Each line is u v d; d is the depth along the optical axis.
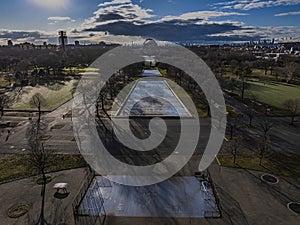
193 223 30.09
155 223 30.19
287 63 143.25
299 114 71.44
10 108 77.69
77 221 30.44
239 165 43.03
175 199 34.66
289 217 30.88
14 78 127.06
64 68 158.38
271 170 41.41
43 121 66.00
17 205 33.25
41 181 38.66
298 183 37.81
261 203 33.41
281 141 53.28
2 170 41.84
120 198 34.88
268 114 71.69
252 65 150.88
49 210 32.34
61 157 45.91
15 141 53.56
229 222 30.19
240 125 62.59
